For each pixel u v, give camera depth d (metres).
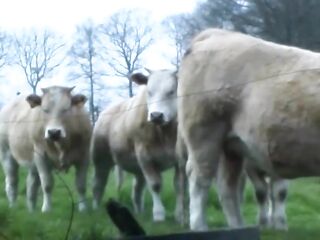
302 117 9.75
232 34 10.97
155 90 14.98
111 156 17.55
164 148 15.22
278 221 13.07
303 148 9.82
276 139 9.98
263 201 13.37
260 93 10.13
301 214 17.05
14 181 18.36
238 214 11.16
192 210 11.10
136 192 16.92
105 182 17.59
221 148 10.90
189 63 10.98
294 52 10.19
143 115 15.31
